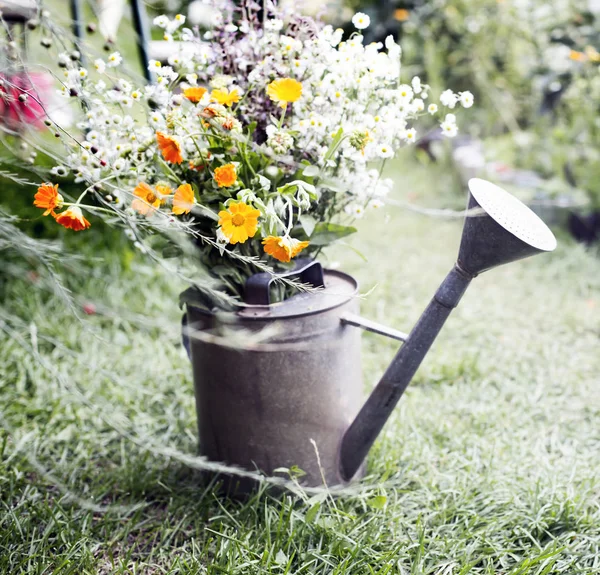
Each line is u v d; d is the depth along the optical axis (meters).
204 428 1.55
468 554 1.39
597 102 3.46
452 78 4.79
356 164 1.41
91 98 1.35
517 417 1.92
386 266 3.01
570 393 2.04
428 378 2.14
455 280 1.31
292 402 1.44
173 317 2.49
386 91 1.41
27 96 1.31
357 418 1.49
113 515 1.53
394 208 3.77
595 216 3.29
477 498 1.57
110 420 1.34
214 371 1.45
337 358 1.47
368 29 4.97
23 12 1.40
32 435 1.83
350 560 1.36
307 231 1.32
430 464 1.71
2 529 1.46
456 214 1.28
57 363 2.19
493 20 4.58
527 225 1.27
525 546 1.42
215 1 1.48
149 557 1.42
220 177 1.24
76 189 2.54
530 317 2.55
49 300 2.48
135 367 2.21
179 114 1.33
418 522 1.46
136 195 1.26
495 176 3.70
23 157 1.40
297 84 1.28
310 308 1.40
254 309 1.38
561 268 2.95
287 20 1.52
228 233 1.22
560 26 3.92
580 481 1.64
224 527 1.48
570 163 3.51
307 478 1.51
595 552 1.41
